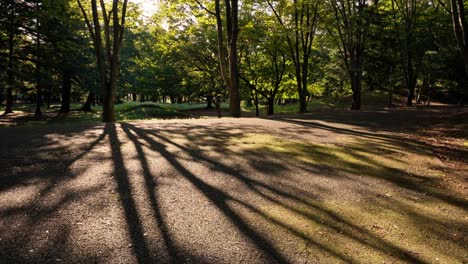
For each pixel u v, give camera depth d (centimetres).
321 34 2762
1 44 2211
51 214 377
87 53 2972
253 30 2242
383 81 3297
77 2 1755
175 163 623
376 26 2666
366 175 602
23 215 371
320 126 1212
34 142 758
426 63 3209
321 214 419
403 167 665
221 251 317
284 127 1160
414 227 395
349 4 2492
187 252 312
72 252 300
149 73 3684
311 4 2159
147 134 924
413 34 3259
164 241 330
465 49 1138
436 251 341
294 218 403
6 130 944
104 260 290
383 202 472
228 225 374
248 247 327
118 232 343
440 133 1118
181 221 379
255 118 1535
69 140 795
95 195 442
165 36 2366
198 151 730
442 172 640
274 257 311
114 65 1577
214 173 573
